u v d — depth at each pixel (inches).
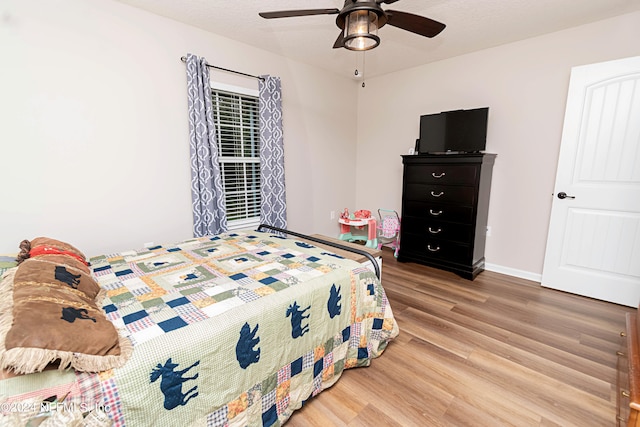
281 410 53.4
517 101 118.0
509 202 124.5
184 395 40.4
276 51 126.0
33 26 74.9
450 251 127.7
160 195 101.8
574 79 99.8
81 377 33.6
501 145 124.0
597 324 88.1
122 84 90.1
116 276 62.9
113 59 87.7
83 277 51.5
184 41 101.2
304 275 63.7
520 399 60.6
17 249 77.9
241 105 120.6
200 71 102.7
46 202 81.2
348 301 65.2
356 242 172.1
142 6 89.4
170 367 38.9
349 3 59.8
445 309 98.2
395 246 160.7
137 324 44.3
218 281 60.4
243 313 48.2
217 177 110.8
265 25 101.6
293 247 85.6
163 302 51.3
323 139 156.4
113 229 93.1
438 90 140.1
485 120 117.3
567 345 78.3
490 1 86.1
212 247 85.2
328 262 72.3
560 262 110.3
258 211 134.6
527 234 121.3
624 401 49.7
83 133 84.8
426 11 91.7
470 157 115.7
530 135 116.3
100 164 88.7
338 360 64.3
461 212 121.6
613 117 94.7
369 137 171.9
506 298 105.7
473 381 65.7
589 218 102.5
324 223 164.2
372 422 55.6
